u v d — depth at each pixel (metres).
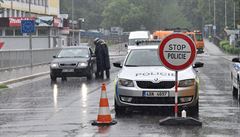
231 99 33.41
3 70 66.69
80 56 53.38
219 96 35.28
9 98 35.53
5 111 28.41
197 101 25.70
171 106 25.12
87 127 22.39
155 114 26.12
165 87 24.97
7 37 122.94
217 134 20.53
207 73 61.53
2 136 20.67
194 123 22.72
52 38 132.75
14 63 70.75
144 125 22.78
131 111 27.23
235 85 34.12
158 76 25.17
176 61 22.81
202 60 101.06
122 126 22.55
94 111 27.56
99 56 53.34
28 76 56.47
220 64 84.81
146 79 25.05
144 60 28.16
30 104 31.55
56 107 29.66
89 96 35.53
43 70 67.94
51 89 42.12
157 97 24.84
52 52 89.75
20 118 25.61
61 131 21.52
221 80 50.25
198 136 20.08
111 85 44.94
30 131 21.69
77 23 166.62
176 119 22.78
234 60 35.00
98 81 50.28
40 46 127.62
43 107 29.84
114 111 27.38
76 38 168.25
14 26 121.50
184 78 25.22
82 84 46.69
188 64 22.78
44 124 23.45
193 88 25.25
